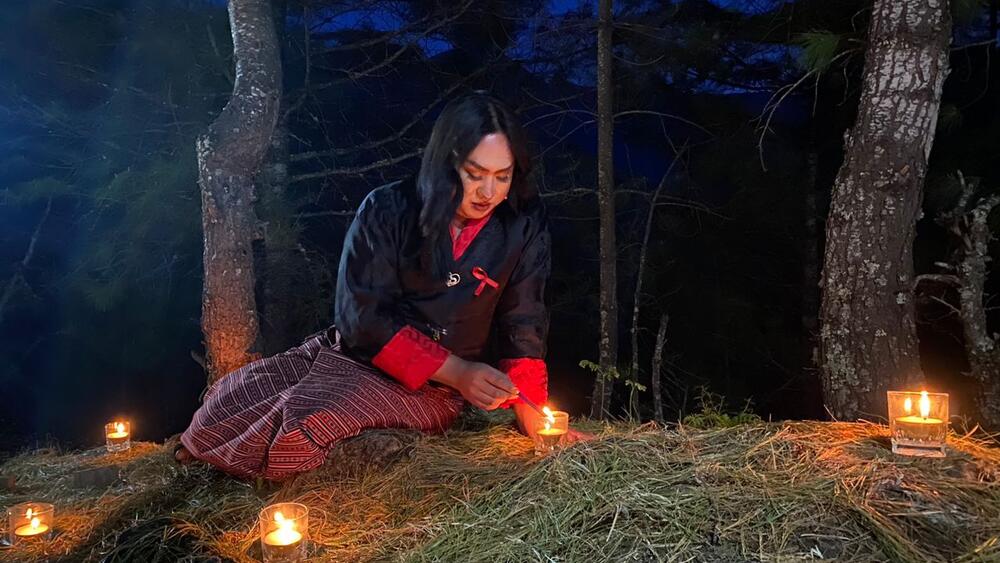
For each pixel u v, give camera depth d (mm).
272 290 6406
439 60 8336
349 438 2664
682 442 2334
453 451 2713
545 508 2031
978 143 5664
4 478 3434
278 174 6836
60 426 8055
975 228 3467
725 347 7523
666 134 7621
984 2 4109
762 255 7957
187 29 6625
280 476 2631
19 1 6727
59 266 7977
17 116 7199
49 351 8109
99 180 7078
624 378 7516
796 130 7684
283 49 7363
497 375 2609
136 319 7273
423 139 8227
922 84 3215
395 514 2328
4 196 7246
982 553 1693
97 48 7016
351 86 8164
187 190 6398
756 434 2400
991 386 3410
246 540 2287
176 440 4055
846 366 3275
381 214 2670
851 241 3289
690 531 1849
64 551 2479
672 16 7156
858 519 1847
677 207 8086
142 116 6922
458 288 2736
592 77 8117
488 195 2533
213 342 4141
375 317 2658
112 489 3244
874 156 3264
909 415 2270
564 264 8266
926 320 5082
